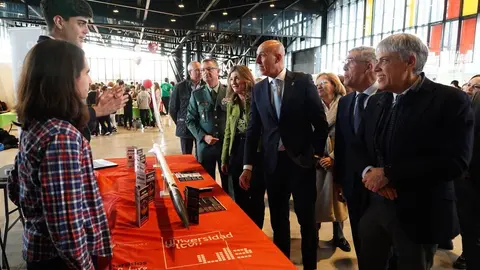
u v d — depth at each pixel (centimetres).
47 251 82
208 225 134
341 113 172
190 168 231
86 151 85
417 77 125
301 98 186
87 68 88
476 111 195
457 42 823
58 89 80
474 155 193
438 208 123
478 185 196
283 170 194
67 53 83
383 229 140
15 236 273
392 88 126
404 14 987
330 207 245
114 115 908
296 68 1633
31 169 79
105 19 1030
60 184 76
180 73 1873
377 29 1098
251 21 1219
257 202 223
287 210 207
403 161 123
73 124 87
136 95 1069
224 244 118
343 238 266
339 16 1286
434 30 891
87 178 84
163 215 146
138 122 962
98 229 86
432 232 122
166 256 110
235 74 230
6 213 229
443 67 758
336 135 176
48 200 75
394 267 188
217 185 191
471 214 201
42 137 77
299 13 1305
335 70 1306
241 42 1630
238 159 241
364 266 147
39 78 80
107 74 2383
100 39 1998
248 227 133
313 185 193
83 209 82
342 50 1275
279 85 192
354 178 159
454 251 263
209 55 2017
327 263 243
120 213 147
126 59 2369
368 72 159
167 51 2186
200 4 1012
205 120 280
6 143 624
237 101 241
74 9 156
